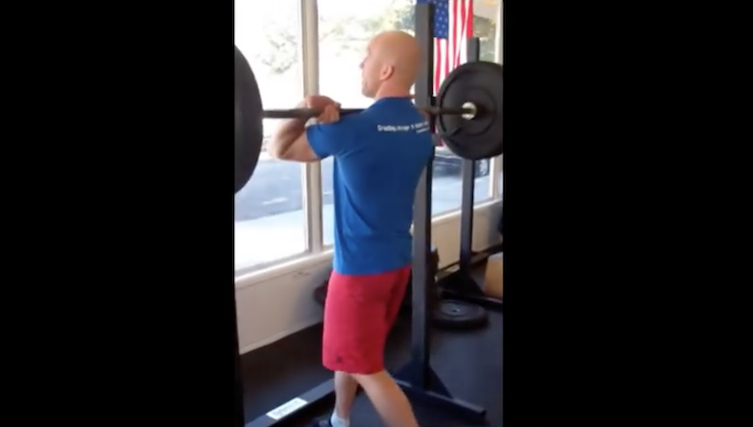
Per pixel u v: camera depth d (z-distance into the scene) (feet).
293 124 5.57
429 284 7.88
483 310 10.85
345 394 6.82
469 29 11.58
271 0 9.16
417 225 7.68
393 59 5.74
